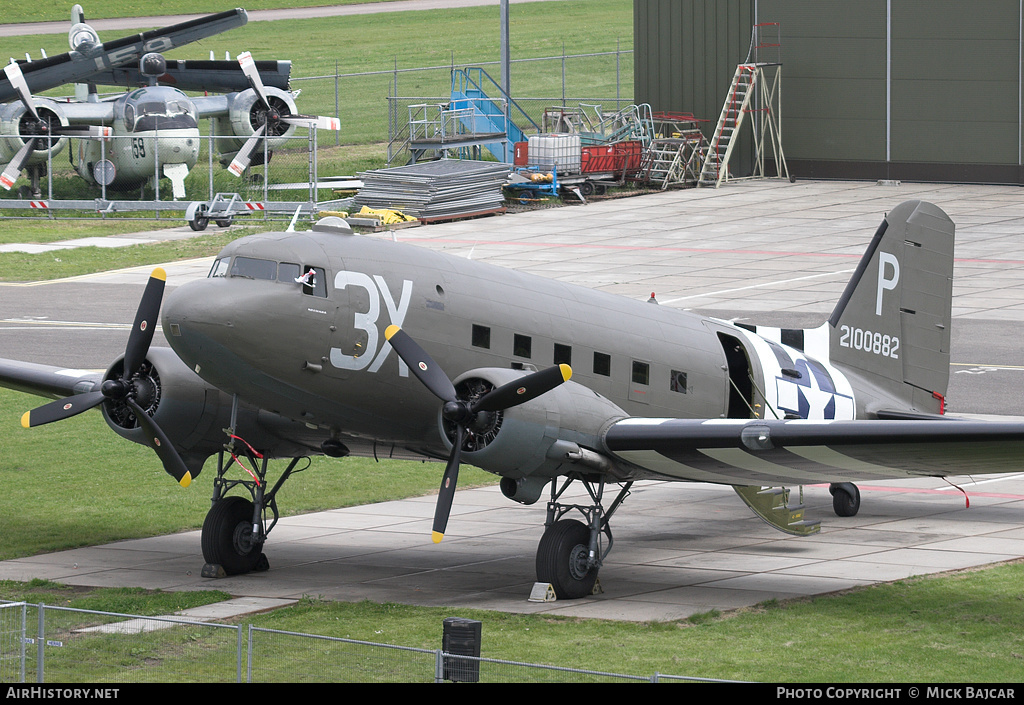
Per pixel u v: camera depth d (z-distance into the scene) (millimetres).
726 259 124500
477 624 35438
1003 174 162750
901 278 66500
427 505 68062
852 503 63781
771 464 49469
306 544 59719
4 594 49906
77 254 129875
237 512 53594
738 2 172500
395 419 50688
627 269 120125
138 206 147000
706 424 47875
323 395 48812
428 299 49719
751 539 59969
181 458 54375
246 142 148375
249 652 34219
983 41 161375
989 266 121125
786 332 63000
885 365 66312
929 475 50938
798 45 170625
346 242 49906
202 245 134375
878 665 39719
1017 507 65562
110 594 49688
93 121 149375
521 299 52188
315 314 47562
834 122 170375
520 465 47531
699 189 167750
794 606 47188
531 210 153500
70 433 79938
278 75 157500
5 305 108875
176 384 52000
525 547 59062
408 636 43312
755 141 173875
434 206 144125
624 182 167250
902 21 164875
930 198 155500
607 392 53656
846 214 146750
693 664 39906
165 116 146500
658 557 56531
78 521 62719
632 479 51844
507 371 48281
